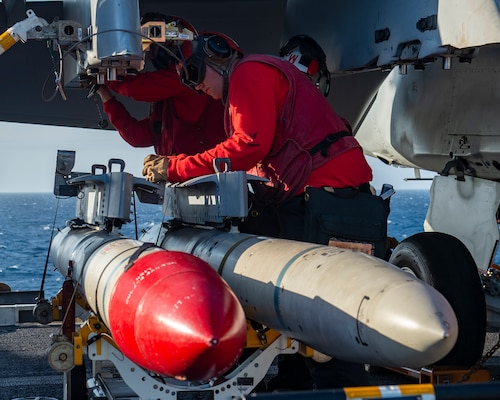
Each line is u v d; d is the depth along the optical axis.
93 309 4.41
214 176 4.73
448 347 3.14
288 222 4.95
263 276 4.03
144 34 4.96
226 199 4.67
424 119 6.88
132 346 3.60
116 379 4.84
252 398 2.69
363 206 4.71
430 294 3.26
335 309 3.50
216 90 5.15
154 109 6.77
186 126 6.41
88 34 5.01
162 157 5.14
